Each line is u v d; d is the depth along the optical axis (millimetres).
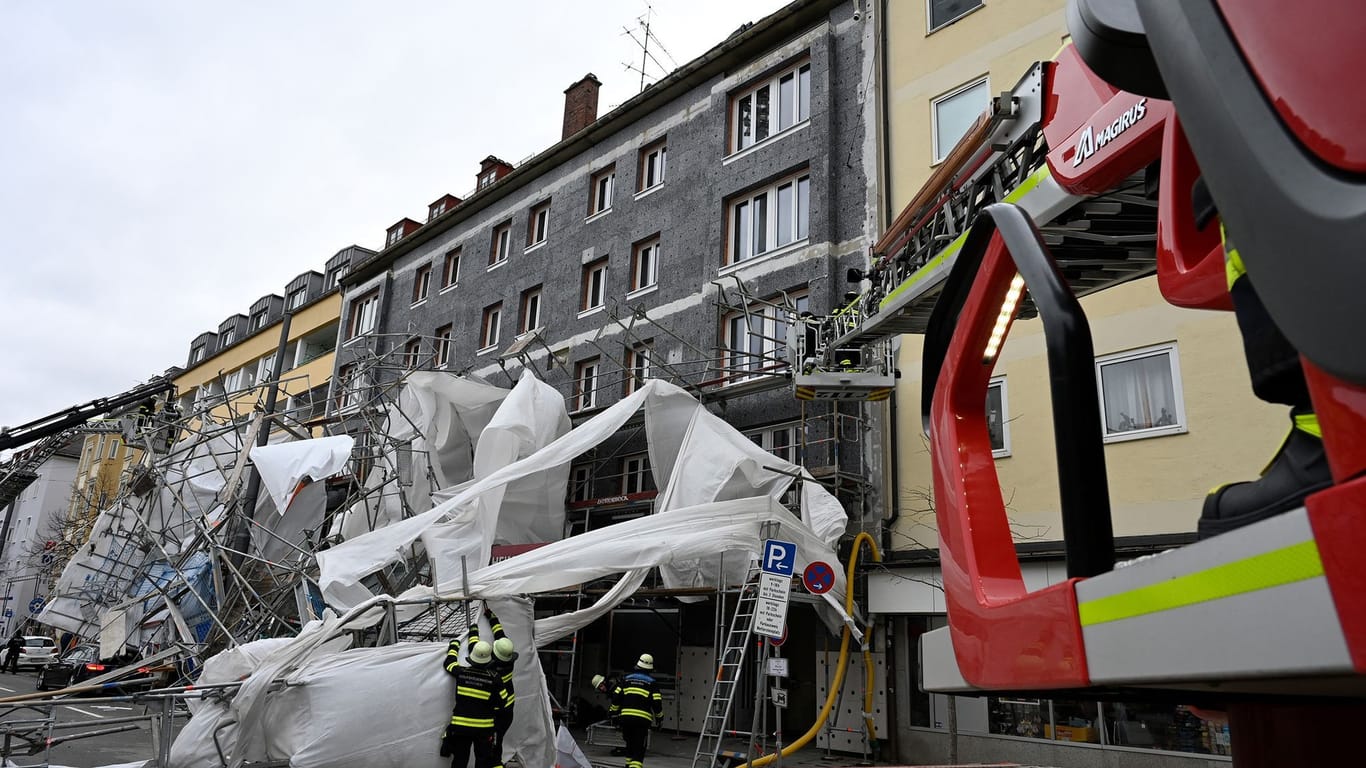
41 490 54781
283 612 16281
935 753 12062
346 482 22297
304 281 33500
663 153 20188
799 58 17438
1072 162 4758
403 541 12172
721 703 13344
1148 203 4691
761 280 16469
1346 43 1000
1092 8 1705
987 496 1990
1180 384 11062
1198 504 10586
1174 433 10977
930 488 13031
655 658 16688
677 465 13125
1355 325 932
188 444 18141
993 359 2109
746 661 15195
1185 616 1072
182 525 17547
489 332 23453
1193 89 1230
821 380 11742
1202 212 1861
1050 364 1569
